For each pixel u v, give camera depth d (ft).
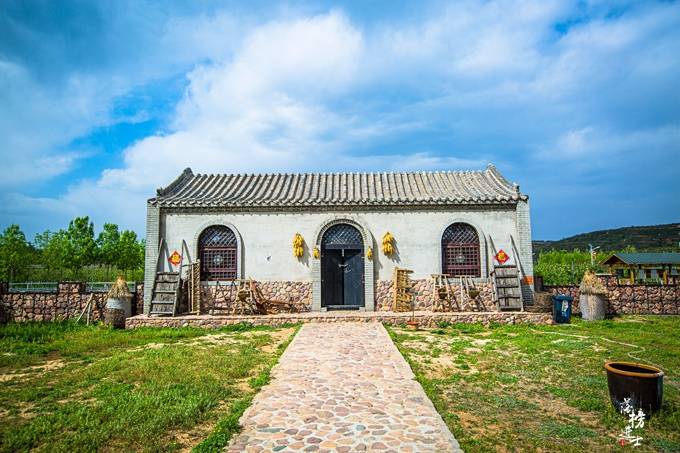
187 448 20.80
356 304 63.87
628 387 24.52
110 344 45.19
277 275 62.85
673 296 65.31
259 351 40.52
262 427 22.45
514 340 45.39
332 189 69.92
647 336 46.44
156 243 62.23
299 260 63.10
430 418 23.75
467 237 63.93
